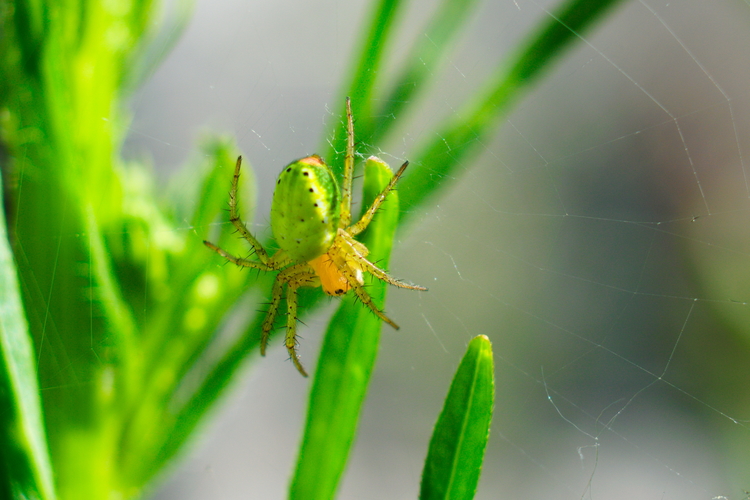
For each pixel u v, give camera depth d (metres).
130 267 0.09
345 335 0.09
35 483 0.09
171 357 0.09
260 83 0.11
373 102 0.10
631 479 0.11
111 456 0.09
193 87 0.11
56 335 0.09
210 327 0.09
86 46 0.09
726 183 0.11
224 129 0.11
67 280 0.09
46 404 0.09
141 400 0.09
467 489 0.09
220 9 0.11
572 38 0.09
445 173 0.09
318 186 0.10
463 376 0.09
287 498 0.09
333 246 0.10
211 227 0.09
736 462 0.11
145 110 0.11
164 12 0.09
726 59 0.11
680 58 0.11
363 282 0.10
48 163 0.09
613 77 0.11
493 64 0.11
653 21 0.11
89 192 0.09
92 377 0.09
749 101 0.11
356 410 0.09
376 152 0.10
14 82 0.09
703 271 0.11
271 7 0.11
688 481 0.11
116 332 0.09
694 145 0.11
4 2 0.09
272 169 0.11
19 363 0.09
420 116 0.11
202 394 0.09
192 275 0.09
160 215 0.09
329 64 0.11
